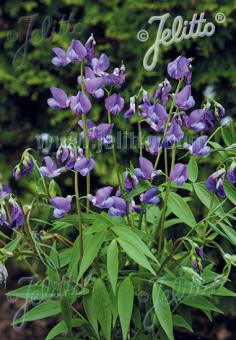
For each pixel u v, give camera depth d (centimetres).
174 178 64
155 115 66
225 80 111
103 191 63
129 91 110
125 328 62
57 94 65
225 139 70
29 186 121
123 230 63
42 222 69
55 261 66
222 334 119
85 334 76
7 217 64
